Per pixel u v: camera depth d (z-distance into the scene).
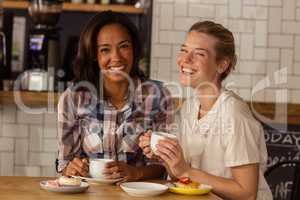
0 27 3.37
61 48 3.42
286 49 3.54
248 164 2.07
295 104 3.50
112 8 3.45
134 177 2.12
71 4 3.40
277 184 3.45
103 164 2.04
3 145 3.50
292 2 3.53
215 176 2.04
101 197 1.79
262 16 3.54
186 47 2.22
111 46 2.45
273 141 3.49
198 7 3.52
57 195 1.79
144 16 3.49
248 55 3.54
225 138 2.12
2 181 2.02
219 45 2.19
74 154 2.39
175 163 1.96
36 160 3.51
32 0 3.31
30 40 3.36
